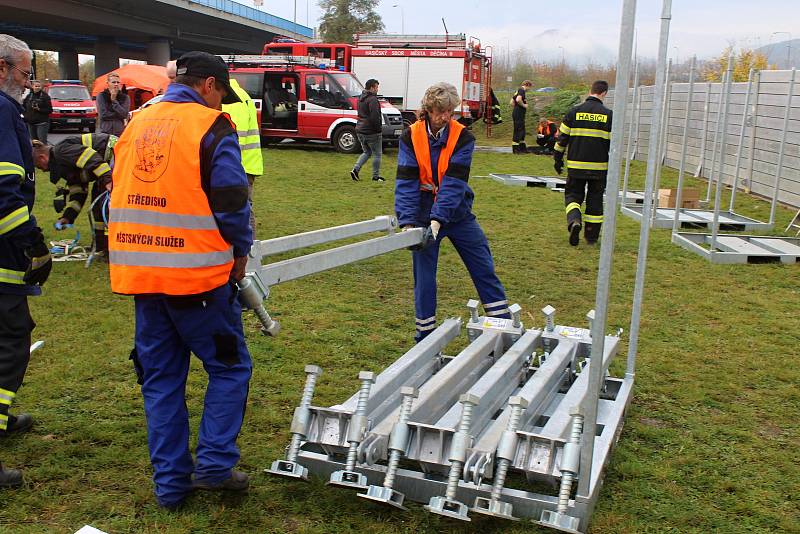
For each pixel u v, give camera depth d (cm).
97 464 332
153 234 273
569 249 859
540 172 1688
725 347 532
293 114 1947
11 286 327
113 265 283
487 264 495
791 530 301
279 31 5797
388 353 501
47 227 886
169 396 294
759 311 629
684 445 375
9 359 330
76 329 526
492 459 295
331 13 6456
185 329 284
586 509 284
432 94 442
